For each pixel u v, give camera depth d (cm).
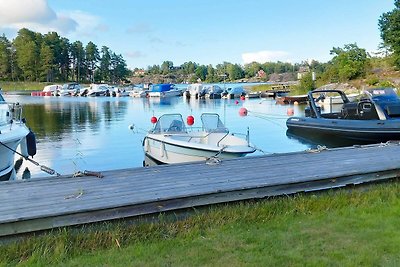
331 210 452
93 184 489
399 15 3578
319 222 416
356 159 632
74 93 4984
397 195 496
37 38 7900
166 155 902
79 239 371
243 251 352
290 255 341
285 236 382
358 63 3669
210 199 452
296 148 1222
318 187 512
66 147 1224
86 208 397
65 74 8406
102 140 1358
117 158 1063
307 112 1561
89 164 995
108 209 403
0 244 366
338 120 1260
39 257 343
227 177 520
